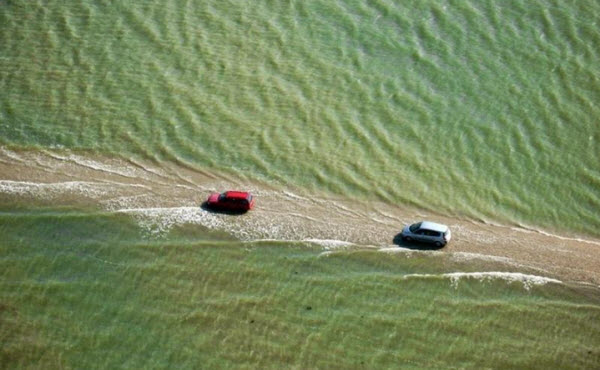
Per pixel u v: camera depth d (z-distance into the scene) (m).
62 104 72.56
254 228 61.59
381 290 57.31
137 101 72.88
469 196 66.19
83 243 60.03
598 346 54.34
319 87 74.56
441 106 73.25
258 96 73.56
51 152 68.31
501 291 57.53
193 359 52.12
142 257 59.03
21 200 63.19
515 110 73.12
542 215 65.06
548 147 70.31
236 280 57.62
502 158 69.38
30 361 51.41
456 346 53.94
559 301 56.91
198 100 73.06
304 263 59.09
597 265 60.19
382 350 53.44
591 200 66.50
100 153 68.44
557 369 52.81
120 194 64.31
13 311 54.66
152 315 54.94
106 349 52.50
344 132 70.81
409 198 65.62
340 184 66.50
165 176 66.44
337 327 54.72
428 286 57.69
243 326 54.41
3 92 73.38
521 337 54.69
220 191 65.19
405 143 70.19
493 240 62.03
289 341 53.62
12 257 58.66
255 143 69.62
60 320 54.31
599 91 74.62
